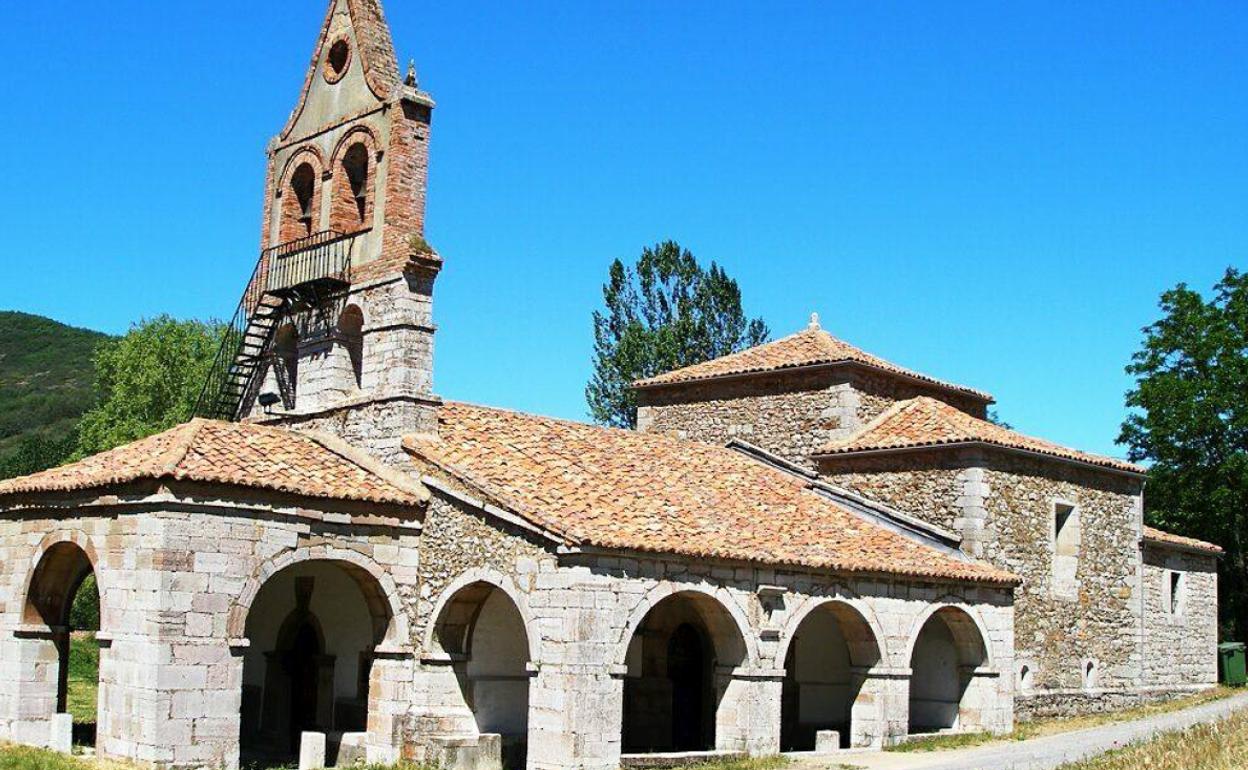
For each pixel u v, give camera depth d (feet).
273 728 90.89
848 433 106.73
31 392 372.79
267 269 97.30
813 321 121.60
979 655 94.73
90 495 75.36
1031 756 80.89
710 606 81.00
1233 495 154.30
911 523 98.12
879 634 87.92
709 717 92.43
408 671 79.92
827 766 76.89
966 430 100.27
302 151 96.32
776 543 84.48
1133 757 70.03
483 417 92.12
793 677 97.96
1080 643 106.42
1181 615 124.98
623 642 73.92
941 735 90.89
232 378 98.73
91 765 69.05
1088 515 109.19
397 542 80.48
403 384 84.69
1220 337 157.89
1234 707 110.73
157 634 69.10
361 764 77.15
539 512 75.05
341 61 95.61
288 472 77.46
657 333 177.68
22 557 81.10
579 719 71.31
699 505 87.66
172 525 70.28
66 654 83.25
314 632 89.66
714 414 115.75
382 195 88.79
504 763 80.74
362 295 88.94
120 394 202.49
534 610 74.08
